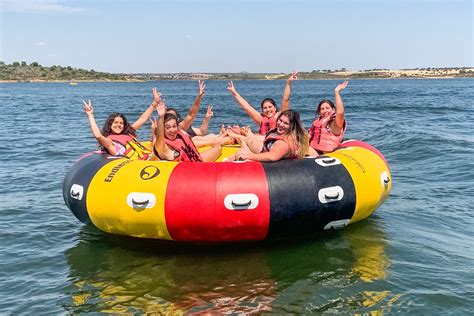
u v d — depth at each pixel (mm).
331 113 6715
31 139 15445
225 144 7824
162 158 5844
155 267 4816
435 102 34156
